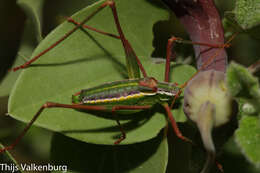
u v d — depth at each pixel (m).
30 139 0.25
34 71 0.23
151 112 0.23
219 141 0.22
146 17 0.23
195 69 0.23
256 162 0.21
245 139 0.21
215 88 0.22
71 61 0.23
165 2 0.23
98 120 0.23
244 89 0.21
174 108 0.23
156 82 0.23
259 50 0.24
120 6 0.23
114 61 0.23
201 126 0.21
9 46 0.24
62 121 0.22
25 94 0.22
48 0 0.24
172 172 0.24
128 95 0.23
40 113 0.22
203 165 0.22
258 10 0.22
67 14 0.24
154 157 0.22
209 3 0.23
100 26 0.23
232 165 0.23
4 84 0.24
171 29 0.24
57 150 0.23
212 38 0.23
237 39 0.24
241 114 0.22
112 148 0.23
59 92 0.23
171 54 0.24
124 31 0.23
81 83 0.23
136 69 0.23
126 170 0.22
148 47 0.23
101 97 0.23
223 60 0.23
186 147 0.24
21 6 0.24
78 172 0.22
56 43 0.23
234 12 0.22
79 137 0.22
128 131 0.23
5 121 0.25
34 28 0.24
